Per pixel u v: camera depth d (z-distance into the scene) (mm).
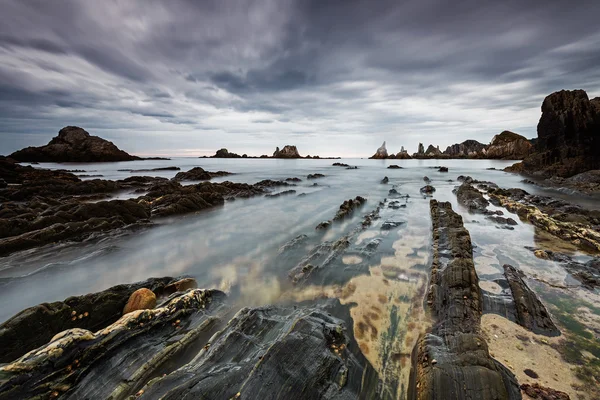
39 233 11664
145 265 9867
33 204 17109
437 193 25344
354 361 4832
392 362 4922
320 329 5180
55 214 13578
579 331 5484
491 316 6043
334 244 10633
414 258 9469
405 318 6168
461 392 3838
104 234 12977
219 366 4469
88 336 4871
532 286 7324
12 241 10859
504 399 3703
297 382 4039
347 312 6410
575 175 28281
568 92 34562
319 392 4008
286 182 35344
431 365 4395
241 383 3949
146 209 17266
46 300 7734
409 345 5328
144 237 13172
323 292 7367
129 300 6543
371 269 8648
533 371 4488
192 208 18969
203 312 6312
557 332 5469
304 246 11227
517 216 15367
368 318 6180
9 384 3852
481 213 16047
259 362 4238
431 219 14914
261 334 5281
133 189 30328
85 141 82875
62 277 8977
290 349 4492
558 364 4641
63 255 10836
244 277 8648
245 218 16844
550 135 35531
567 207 15484
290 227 14500
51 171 35656
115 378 4414
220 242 12344
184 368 4504
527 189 25938
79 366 4457
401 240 11375
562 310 6219
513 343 5176
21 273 9453
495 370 4148
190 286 7836
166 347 5090
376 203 20969
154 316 5691
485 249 10062
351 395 4148
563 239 11016
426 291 7289
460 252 8977
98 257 10508
